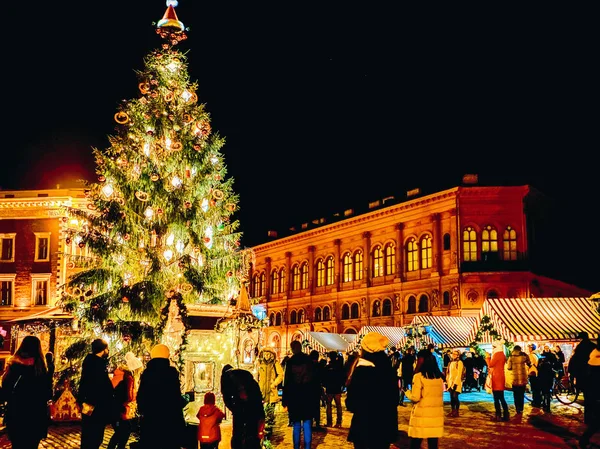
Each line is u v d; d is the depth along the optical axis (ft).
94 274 60.44
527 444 40.55
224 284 64.44
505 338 83.76
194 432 34.14
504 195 147.74
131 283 61.87
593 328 79.25
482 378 99.19
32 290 135.64
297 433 34.35
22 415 25.98
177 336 40.78
